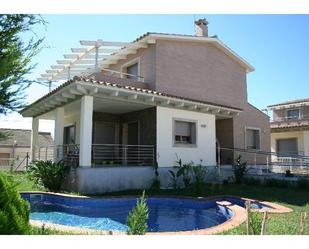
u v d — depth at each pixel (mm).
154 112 15266
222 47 20109
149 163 14930
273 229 6430
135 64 18219
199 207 10555
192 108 16109
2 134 6078
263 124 22000
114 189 12797
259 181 15836
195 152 16359
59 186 12734
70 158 13891
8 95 5742
